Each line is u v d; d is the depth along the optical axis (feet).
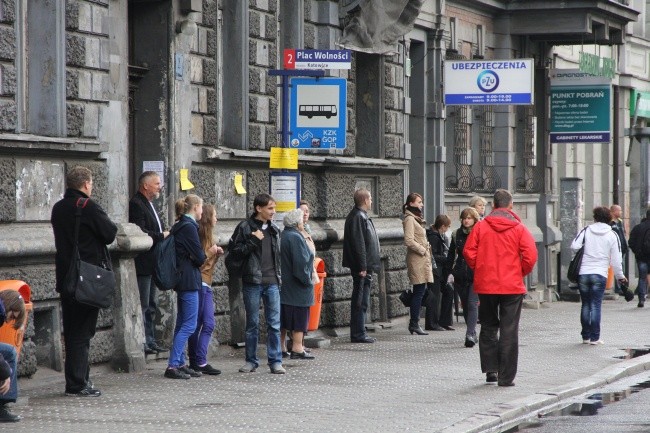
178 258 129.49
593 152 328.90
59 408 109.50
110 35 137.69
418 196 186.60
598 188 333.62
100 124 135.85
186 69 154.10
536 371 143.23
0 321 96.99
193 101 156.35
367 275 174.40
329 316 184.44
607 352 163.53
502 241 130.62
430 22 229.25
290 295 149.48
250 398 118.62
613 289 285.64
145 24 151.02
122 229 134.62
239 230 137.18
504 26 262.67
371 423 105.29
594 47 317.42
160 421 104.22
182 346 131.03
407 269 190.90
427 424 104.99
